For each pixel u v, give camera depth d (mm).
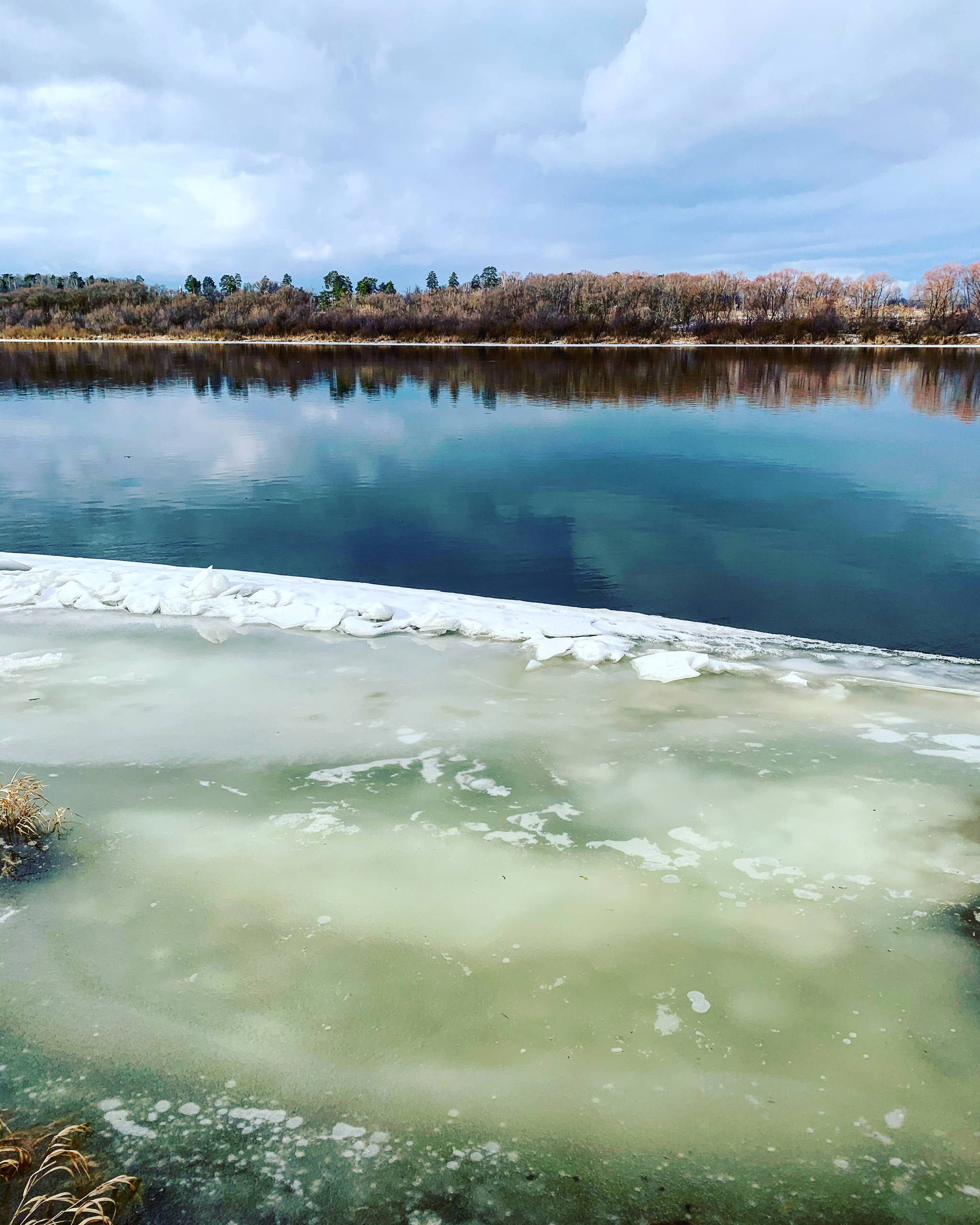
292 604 7539
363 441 20031
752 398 29312
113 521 12344
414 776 4309
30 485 14984
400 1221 1979
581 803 4020
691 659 6113
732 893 3287
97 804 4012
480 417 24594
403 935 3035
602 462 17141
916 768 4398
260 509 13203
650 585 9273
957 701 5516
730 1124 2252
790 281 90438
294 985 2783
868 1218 1989
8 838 3676
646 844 3652
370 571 9930
